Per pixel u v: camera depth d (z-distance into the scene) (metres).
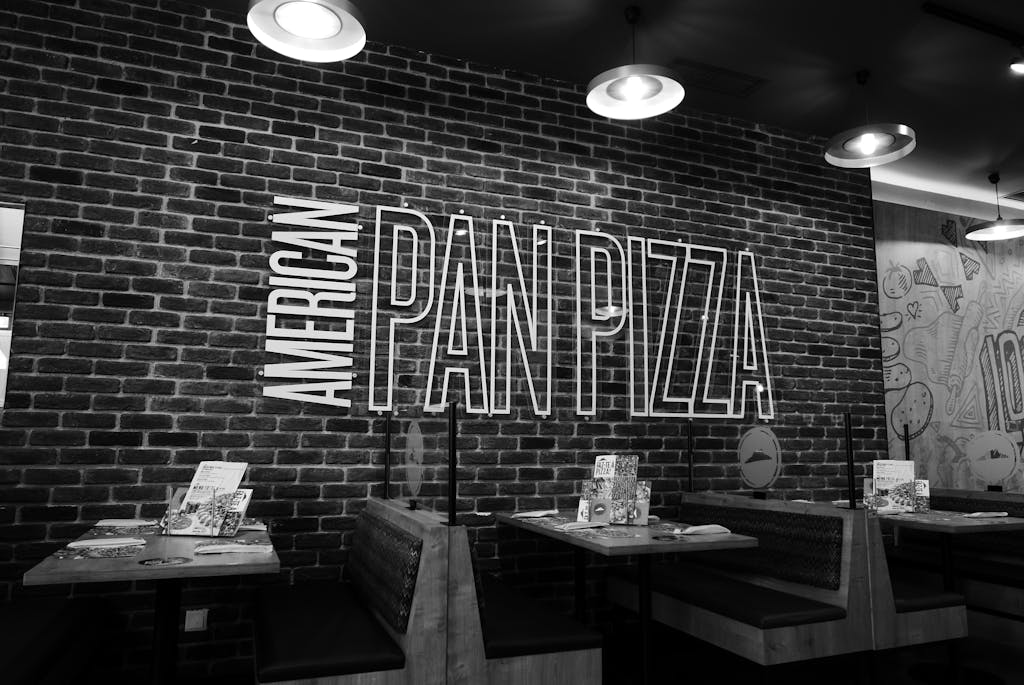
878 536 3.58
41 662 2.60
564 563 4.62
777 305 5.62
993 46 4.59
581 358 4.84
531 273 4.78
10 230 3.73
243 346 4.02
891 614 3.54
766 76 4.99
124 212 3.88
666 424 5.05
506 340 4.64
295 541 4.00
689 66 4.87
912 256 6.65
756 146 5.71
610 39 4.55
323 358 4.16
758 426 5.27
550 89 5.02
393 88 4.56
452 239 4.58
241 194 4.12
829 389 5.72
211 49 4.16
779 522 3.99
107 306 3.80
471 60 4.79
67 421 3.66
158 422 3.81
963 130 5.79
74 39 3.91
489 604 3.45
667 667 4.06
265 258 4.12
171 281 3.93
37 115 3.79
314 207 4.25
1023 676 3.90
